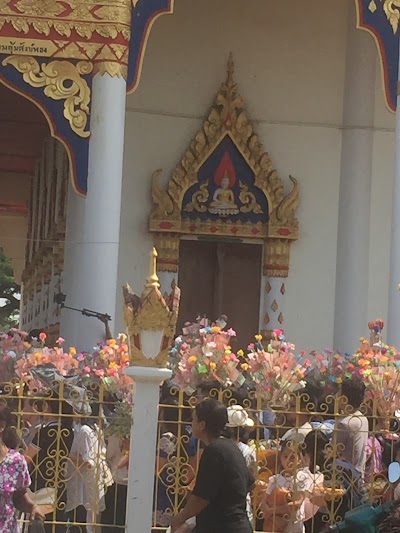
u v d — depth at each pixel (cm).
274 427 1324
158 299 1195
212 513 1098
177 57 2469
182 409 1302
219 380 1348
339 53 2505
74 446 1291
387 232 2475
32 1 1908
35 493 1276
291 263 2462
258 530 1321
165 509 1309
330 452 1323
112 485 1298
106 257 1897
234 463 1102
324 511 1322
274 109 2486
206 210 2442
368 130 2478
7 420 1138
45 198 3022
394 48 2030
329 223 2477
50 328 2589
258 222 2453
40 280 3028
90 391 1323
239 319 2455
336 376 1411
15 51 1905
